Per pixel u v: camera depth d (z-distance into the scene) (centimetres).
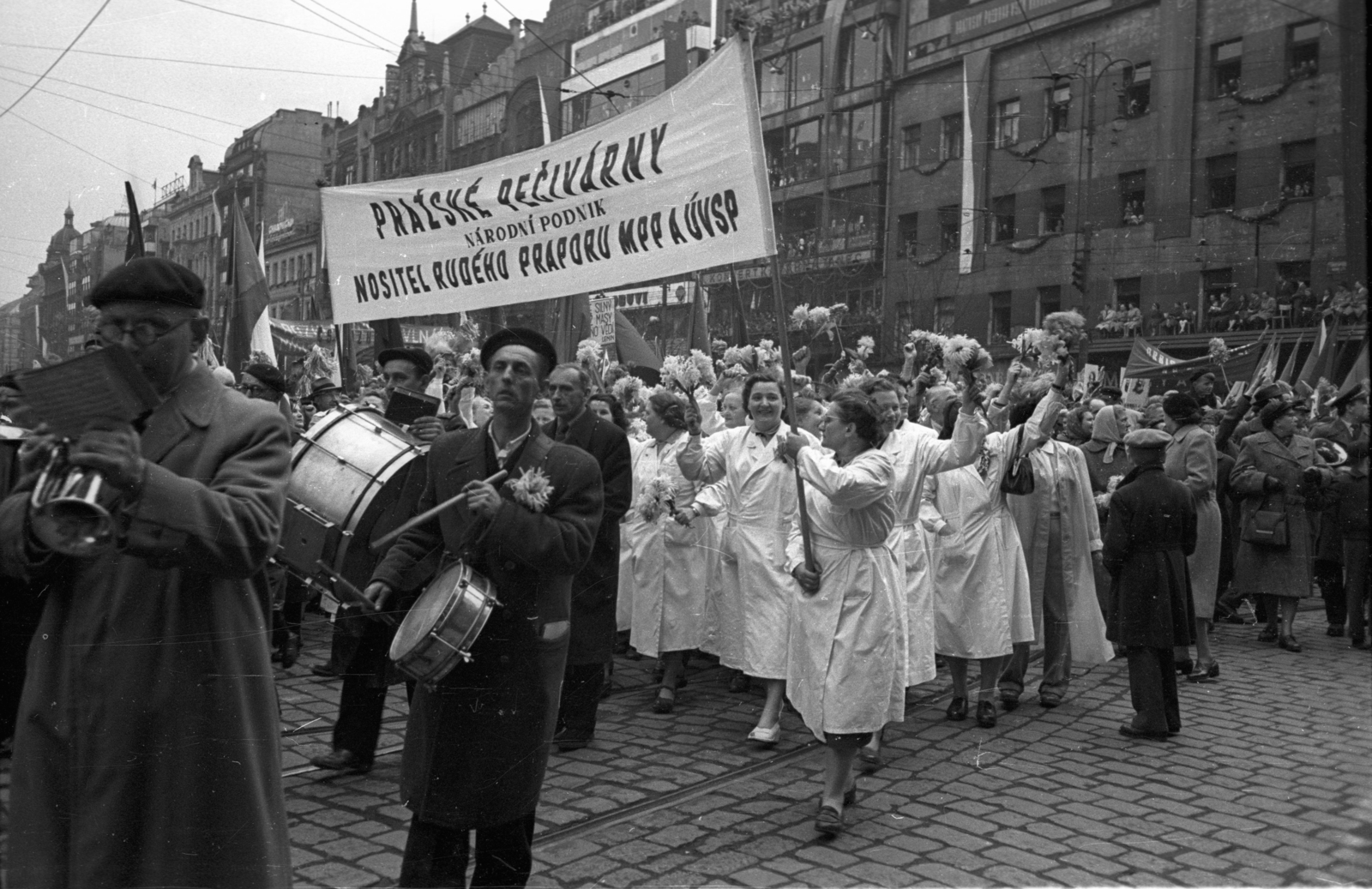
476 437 319
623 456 556
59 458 201
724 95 469
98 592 222
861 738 425
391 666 455
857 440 451
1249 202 1562
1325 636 934
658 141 489
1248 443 881
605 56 2577
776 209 2467
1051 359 577
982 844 410
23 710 224
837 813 416
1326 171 1511
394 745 515
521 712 297
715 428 821
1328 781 492
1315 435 948
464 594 290
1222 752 548
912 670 564
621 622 766
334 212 573
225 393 237
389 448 426
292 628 671
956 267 2056
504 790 294
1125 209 1778
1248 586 884
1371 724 599
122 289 223
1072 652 693
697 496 625
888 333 2095
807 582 448
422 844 300
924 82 2209
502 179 529
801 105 2508
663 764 513
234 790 226
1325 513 907
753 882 368
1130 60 1802
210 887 222
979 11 2086
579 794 462
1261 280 1510
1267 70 1559
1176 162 1673
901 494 573
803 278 2283
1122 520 586
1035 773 510
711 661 799
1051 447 691
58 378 199
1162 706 579
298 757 489
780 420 626
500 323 1165
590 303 1185
